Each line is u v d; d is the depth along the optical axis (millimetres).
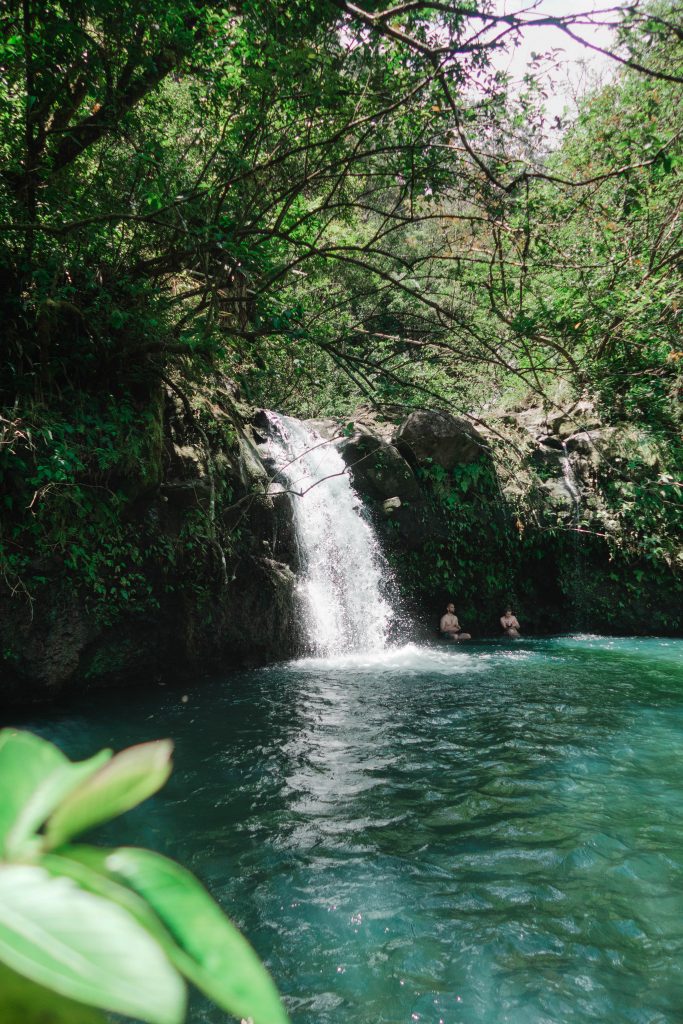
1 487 8453
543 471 17609
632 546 16734
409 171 8203
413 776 6539
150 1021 186
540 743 7465
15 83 8703
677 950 3975
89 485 9102
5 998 196
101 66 8453
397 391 9094
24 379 8750
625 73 12312
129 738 7621
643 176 10141
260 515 12273
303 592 13078
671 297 10258
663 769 6695
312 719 8422
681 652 13859
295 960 3873
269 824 5535
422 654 13547
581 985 3676
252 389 16234
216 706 9047
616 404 17188
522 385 18375
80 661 9594
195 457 10984
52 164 9039
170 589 10375
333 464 15516
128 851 263
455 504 16203
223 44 8406
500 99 7504
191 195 8453
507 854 5059
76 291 9031
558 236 9758
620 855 5035
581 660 12727
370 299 13602
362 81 8219
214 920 248
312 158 9445
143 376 10062
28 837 243
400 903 4426
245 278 9312
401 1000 3559
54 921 213
